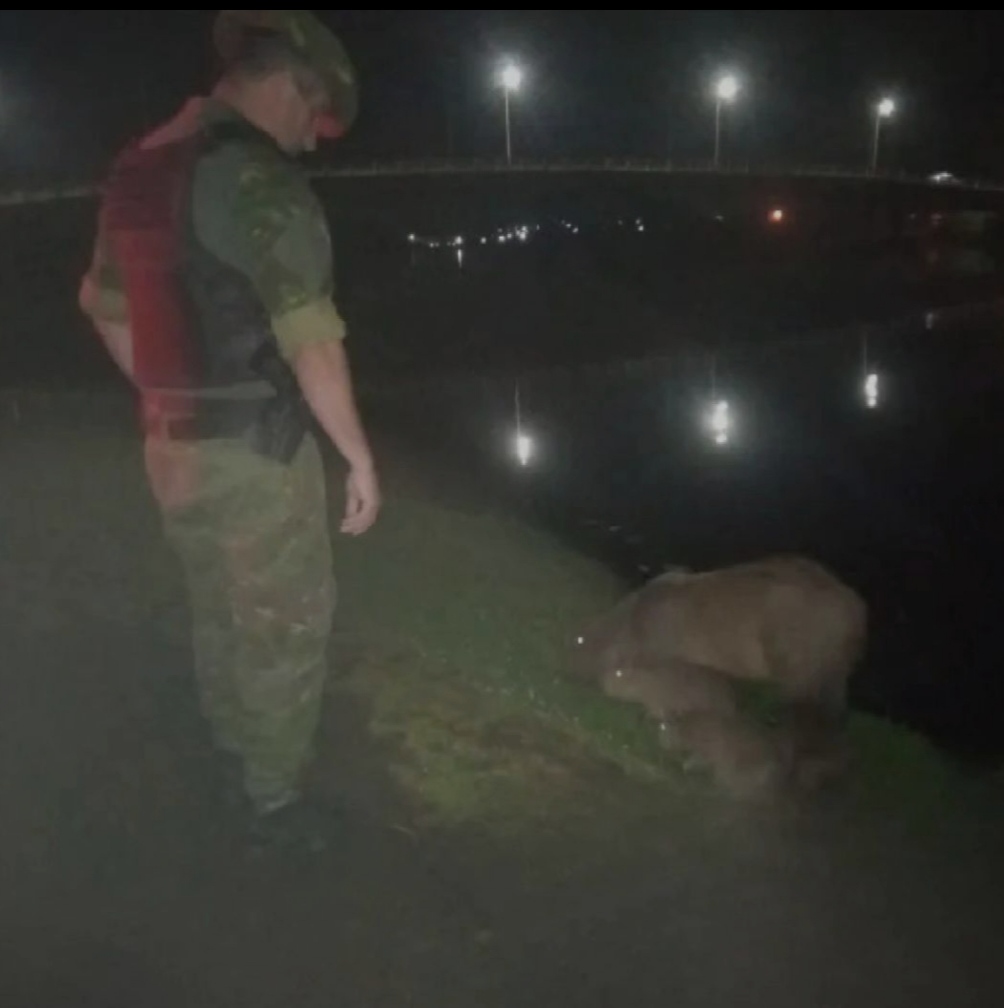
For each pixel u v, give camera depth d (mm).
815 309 34750
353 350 27016
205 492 3545
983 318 31859
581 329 30969
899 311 33906
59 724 4586
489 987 3420
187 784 4211
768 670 4898
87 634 5422
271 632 3693
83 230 40531
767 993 3498
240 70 3471
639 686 4926
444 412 18125
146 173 3467
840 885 4051
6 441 11570
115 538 7234
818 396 20422
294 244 3297
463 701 5004
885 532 11773
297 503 3598
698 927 3758
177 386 3502
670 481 13320
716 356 26203
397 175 53312
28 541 7125
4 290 34250
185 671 5035
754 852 4180
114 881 3734
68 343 24094
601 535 10391
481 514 10023
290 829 3914
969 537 11633
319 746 4570
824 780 4625
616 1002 3404
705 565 9875
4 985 3268
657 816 4324
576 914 3762
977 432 17266
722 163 63750
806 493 13281
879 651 7875
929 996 3541
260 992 3338
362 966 3463
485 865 3957
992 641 8172
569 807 4316
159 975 3367
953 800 4801
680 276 42875
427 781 4398
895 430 17406
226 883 3758
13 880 3713
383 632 5746
